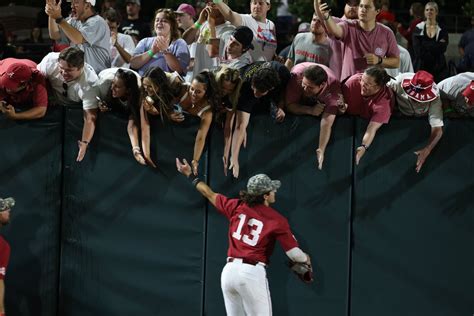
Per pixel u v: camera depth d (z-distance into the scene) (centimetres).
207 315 2823
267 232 2562
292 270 2619
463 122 2766
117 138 2805
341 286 2798
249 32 2781
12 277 2844
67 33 2852
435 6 3388
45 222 2838
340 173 2780
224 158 2762
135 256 2828
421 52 3400
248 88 2695
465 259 2791
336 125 2766
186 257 2820
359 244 2794
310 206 2791
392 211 2786
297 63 2995
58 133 2820
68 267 2844
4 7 4878
